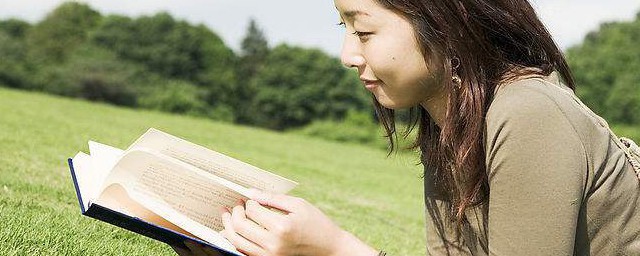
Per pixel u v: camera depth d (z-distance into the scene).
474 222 1.94
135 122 20.19
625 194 1.71
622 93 52.84
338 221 6.13
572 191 1.62
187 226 1.90
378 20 1.70
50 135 10.28
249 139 20.84
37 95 25.28
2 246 3.14
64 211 4.23
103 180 1.91
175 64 73.88
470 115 1.70
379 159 20.20
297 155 17.30
